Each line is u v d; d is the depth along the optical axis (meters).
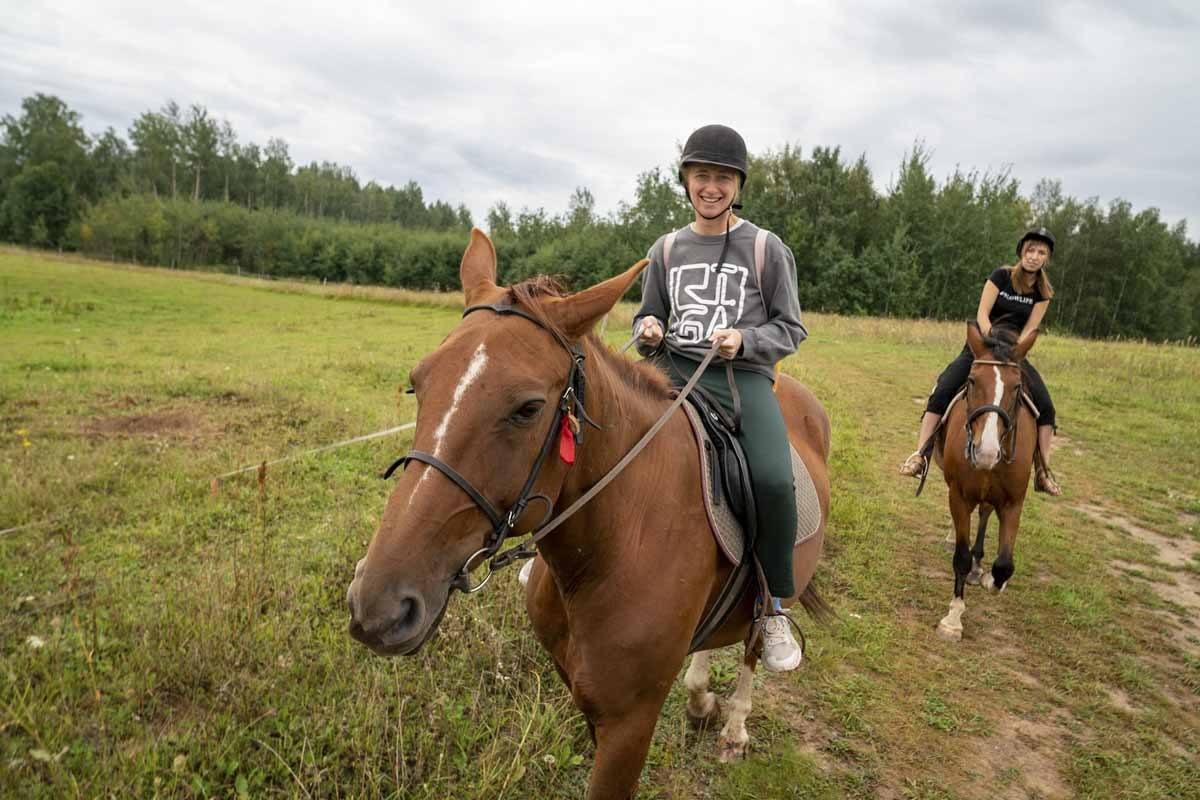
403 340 17.28
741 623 2.78
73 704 3.03
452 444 1.63
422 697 3.29
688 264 2.75
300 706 3.16
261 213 77.31
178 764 2.63
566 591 2.18
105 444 6.79
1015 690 4.11
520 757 2.89
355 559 4.59
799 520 2.83
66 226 72.81
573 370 1.86
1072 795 3.31
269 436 7.45
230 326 19.52
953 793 3.24
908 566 5.72
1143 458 9.25
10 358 11.33
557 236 63.81
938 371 15.33
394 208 115.69
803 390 3.67
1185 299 53.09
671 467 2.27
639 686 2.13
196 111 98.44
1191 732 3.84
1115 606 5.26
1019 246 5.50
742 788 3.08
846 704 3.79
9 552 4.52
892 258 45.41
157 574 4.29
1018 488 4.92
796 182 49.28
